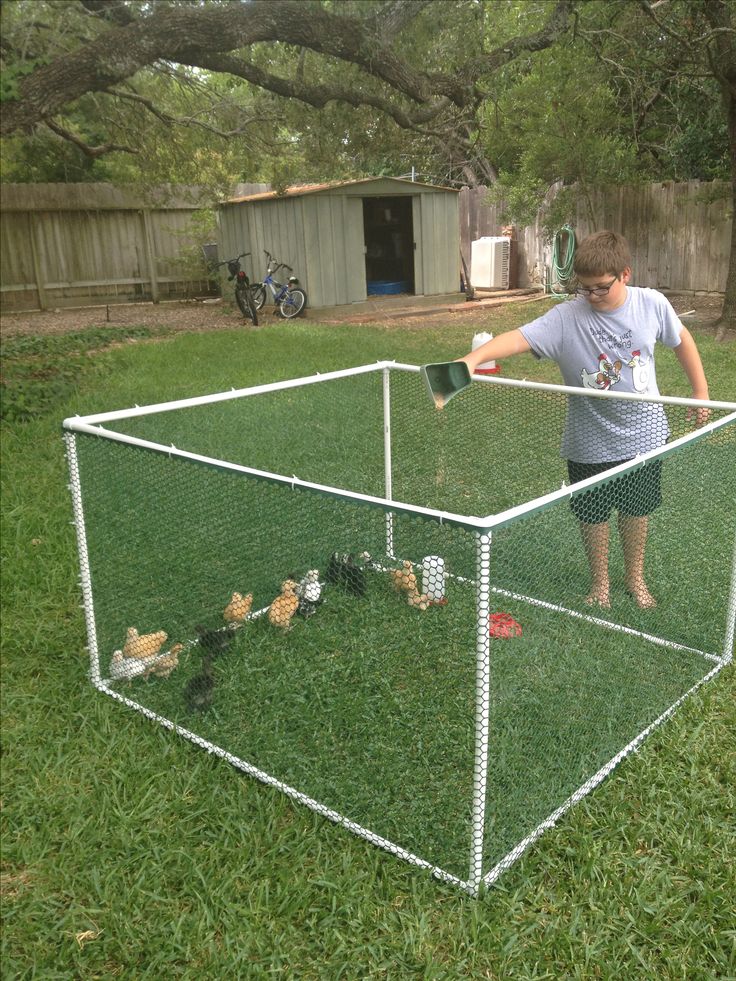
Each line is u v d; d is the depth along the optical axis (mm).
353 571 2627
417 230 14102
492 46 10898
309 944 2000
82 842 2334
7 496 4809
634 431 3314
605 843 2262
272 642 2883
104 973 1960
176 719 2816
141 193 14125
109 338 11359
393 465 4938
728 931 1971
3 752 2756
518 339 3221
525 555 2195
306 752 2566
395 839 2297
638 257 14461
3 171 16812
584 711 2512
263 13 7402
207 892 2133
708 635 3109
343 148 11148
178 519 2855
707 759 2588
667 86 14039
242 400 5844
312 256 13203
